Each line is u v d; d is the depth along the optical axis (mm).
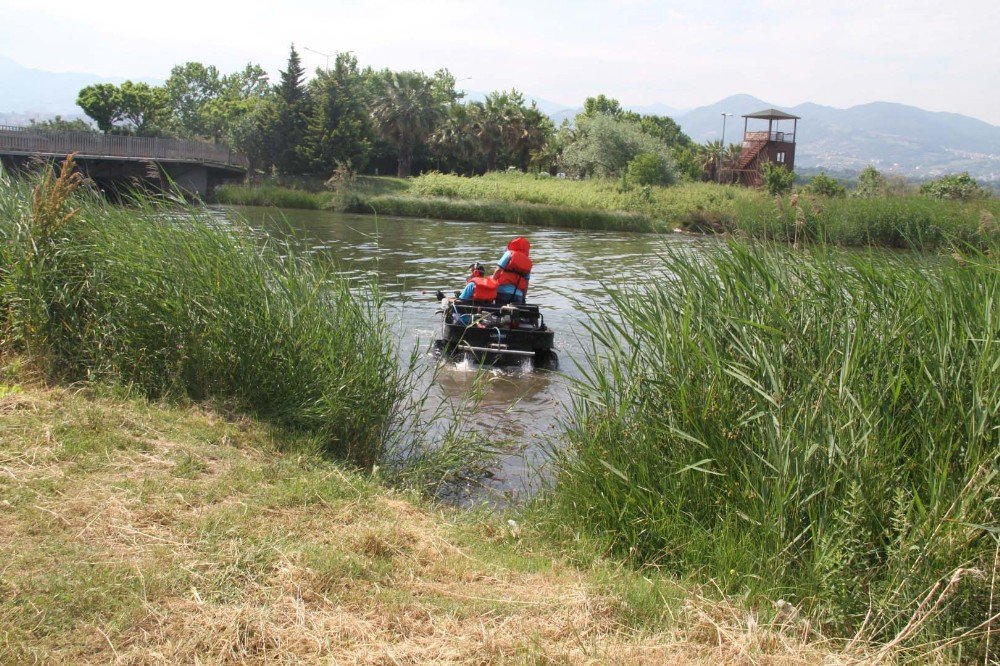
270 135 57156
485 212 39000
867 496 4051
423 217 39469
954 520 3629
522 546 4809
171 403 6301
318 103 58219
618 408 5445
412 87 63031
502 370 10219
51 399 5816
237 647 3119
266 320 6602
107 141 37719
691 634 3549
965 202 25172
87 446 4969
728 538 4336
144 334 6699
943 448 4074
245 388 6566
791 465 4332
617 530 4852
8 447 4789
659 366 5375
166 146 41781
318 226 30312
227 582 3557
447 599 3727
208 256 6898
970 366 4250
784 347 4941
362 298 7773
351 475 5488
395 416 7141
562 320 13430
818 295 5273
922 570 3650
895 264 5570
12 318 6652
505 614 3625
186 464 4965
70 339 6738
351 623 3361
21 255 6734
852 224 21328
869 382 4562
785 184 50812
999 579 3465
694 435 4910
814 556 4031
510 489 6305
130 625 3148
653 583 4094
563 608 3701
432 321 12609
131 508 4203
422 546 4359
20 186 7609
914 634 3479
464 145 64875
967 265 4930
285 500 4684
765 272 5340
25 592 3266
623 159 59156
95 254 6953
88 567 3527
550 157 71688
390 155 69250
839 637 3643
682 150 84562
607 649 3316
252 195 42406
